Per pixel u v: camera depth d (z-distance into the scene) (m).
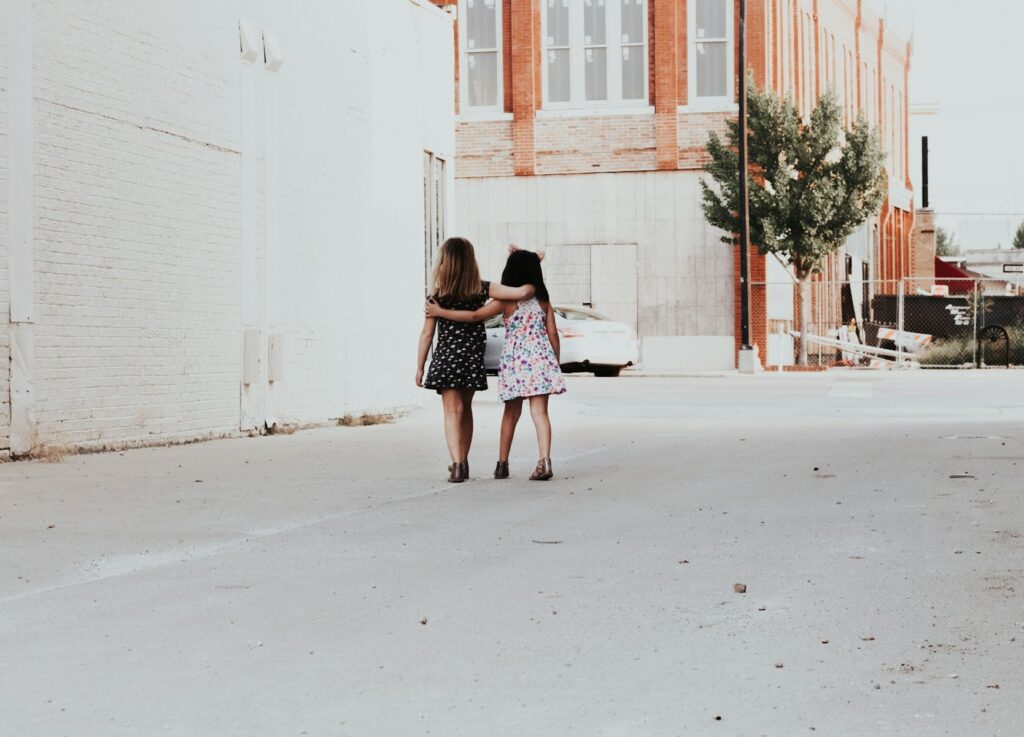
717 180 35.47
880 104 56.19
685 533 8.20
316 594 6.52
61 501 9.95
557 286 37.94
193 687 4.88
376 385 19.42
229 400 15.78
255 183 16.22
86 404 13.37
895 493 9.90
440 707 4.62
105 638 5.63
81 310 13.23
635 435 15.57
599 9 37.81
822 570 6.96
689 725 4.40
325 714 4.55
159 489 10.66
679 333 37.31
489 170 38.31
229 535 8.34
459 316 10.98
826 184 34.50
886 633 5.61
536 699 4.71
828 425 16.72
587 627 5.78
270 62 16.44
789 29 41.72
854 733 4.31
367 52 19.16
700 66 37.44
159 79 14.37
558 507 9.45
